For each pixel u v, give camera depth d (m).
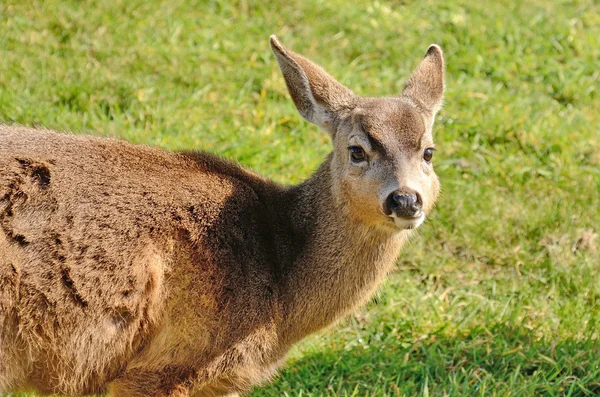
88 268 11.02
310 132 18.09
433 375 13.96
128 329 11.27
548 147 18.61
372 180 11.66
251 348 11.73
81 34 19.00
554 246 16.59
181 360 11.49
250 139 17.22
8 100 16.77
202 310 11.41
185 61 18.97
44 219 10.98
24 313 10.88
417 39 21.52
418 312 15.20
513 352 14.12
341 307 12.33
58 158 11.31
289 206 12.50
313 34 20.95
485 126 18.83
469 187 17.42
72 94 17.44
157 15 20.02
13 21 18.80
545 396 13.41
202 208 11.61
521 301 15.51
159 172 11.71
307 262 12.16
